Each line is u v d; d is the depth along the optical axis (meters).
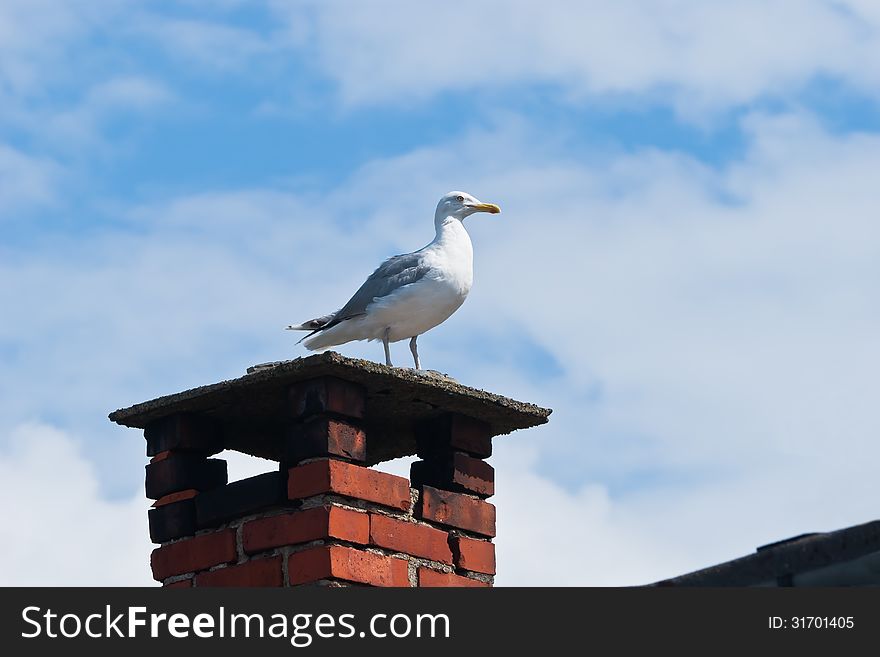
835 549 7.68
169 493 11.66
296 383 11.06
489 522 11.66
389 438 12.38
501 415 11.91
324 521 10.59
